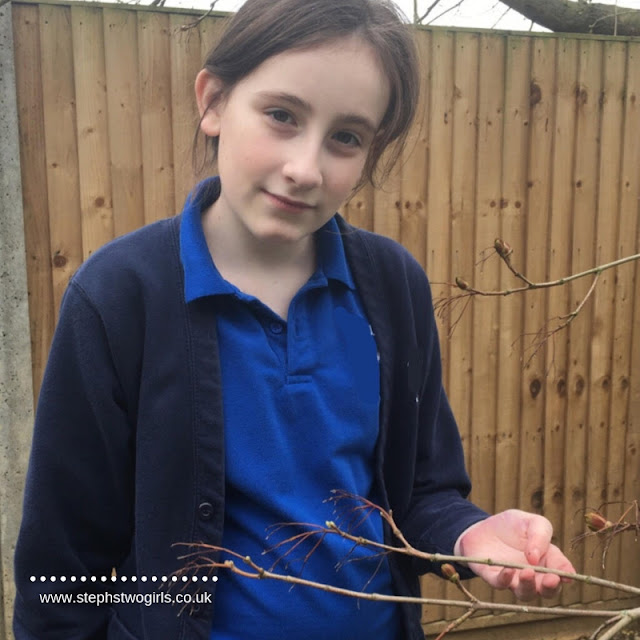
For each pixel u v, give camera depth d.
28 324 2.52
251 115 0.92
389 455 1.16
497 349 2.93
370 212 2.72
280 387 0.99
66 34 2.42
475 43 2.73
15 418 2.56
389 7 0.99
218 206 1.05
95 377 0.97
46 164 2.46
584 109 2.89
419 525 1.13
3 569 2.65
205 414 0.96
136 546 0.98
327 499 1.01
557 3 3.24
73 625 1.04
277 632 0.96
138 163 2.52
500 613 3.09
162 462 0.96
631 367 3.12
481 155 2.80
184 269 0.99
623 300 3.06
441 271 2.83
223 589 0.97
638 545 3.20
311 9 0.90
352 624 1.00
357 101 0.91
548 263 2.94
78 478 1.00
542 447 3.05
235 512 0.98
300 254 1.07
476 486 2.99
